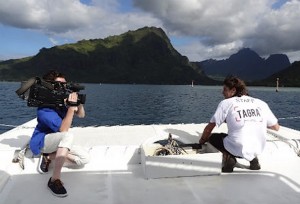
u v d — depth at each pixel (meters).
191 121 24.23
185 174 4.07
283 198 3.47
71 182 3.89
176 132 5.52
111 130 5.82
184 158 4.05
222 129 5.70
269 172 4.25
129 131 5.72
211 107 36.25
